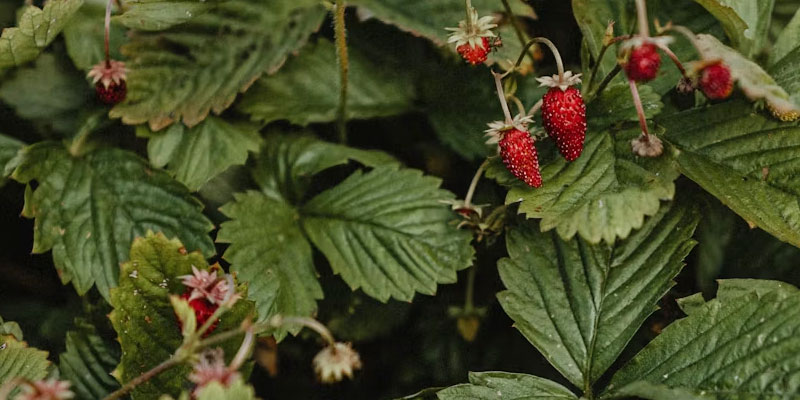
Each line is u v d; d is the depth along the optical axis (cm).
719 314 40
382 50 49
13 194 48
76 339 43
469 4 42
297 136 48
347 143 48
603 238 41
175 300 37
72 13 44
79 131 46
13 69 47
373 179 45
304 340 47
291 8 47
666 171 40
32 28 44
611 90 42
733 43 43
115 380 43
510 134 41
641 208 40
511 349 46
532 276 42
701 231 44
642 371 40
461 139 47
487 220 44
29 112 47
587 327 42
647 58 39
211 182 46
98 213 44
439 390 41
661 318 44
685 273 45
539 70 47
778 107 40
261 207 45
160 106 45
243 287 40
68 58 48
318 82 48
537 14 48
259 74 46
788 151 41
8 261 48
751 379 39
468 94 47
